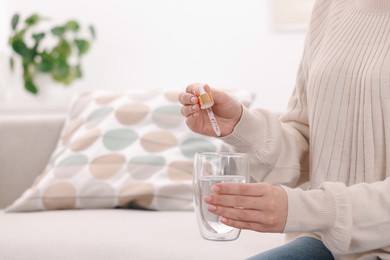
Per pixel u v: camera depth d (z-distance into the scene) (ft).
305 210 3.94
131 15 12.02
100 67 12.19
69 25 11.27
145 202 7.23
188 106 4.63
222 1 11.43
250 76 11.30
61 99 11.42
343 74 4.71
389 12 4.76
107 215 6.84
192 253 4.99
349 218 3.98
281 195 3.91
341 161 4.73
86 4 12.23
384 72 4.48
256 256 4.33
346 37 4.87
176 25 11.76
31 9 12.42
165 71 11.85
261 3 11.16
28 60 11.07
